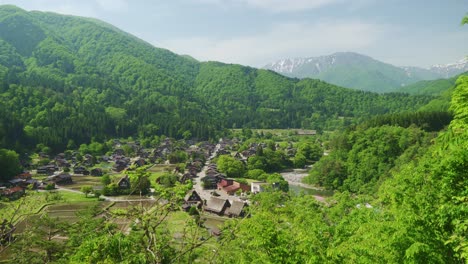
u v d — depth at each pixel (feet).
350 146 355.36
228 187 316.81
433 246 43.09
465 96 46.52
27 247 90.43
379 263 45.32
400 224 45.70
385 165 305.94
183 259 52.75
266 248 51.16
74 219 196.03
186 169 408.05
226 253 50.57
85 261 42.91
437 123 367.04
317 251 51.34
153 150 542.16
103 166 431.02
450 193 46.32
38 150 442.91
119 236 42.70
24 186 287.28
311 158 495.82
